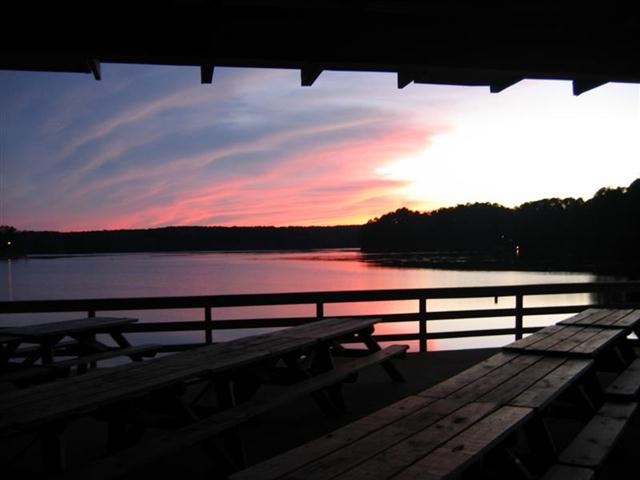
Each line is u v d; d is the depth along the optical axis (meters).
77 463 3.30
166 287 75.56
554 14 3.23
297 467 1.70
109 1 2.90
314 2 2.72
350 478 1.61
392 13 3.22
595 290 6.87
